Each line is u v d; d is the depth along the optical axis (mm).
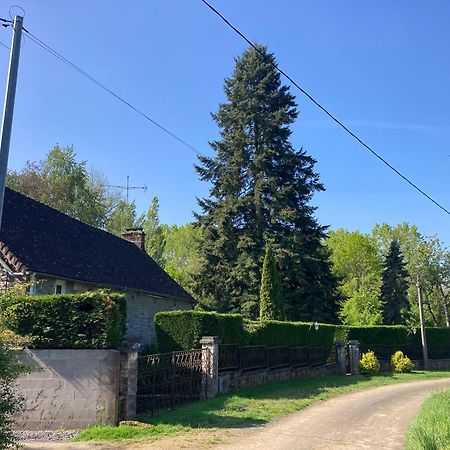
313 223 36031
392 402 16062
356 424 11930
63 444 9320
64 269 19078
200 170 37750
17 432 10430
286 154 36969
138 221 53750
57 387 10891
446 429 9039
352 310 42500
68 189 48531
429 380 25703
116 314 11320
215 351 14930
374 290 59188
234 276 34250
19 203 21953
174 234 70688
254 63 38781
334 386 20328
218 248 35250
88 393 10867
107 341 11070
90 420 10750
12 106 8969
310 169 37469
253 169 36688
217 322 16172
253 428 10898
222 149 37750
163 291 27469
